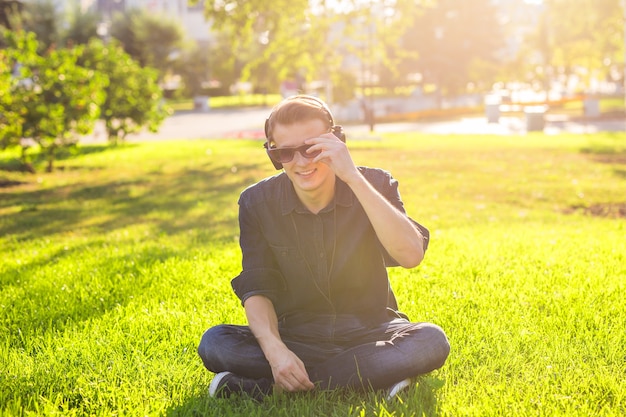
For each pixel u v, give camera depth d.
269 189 3.17
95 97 16.53
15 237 8.78
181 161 18.11
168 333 4.25
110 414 2.99
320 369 3.08
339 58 25.33
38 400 3.21
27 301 5.15
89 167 17.52
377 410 2.87
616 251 6.41
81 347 3.98
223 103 57.09
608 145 19.45
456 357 3.56
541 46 49.66
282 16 23.20
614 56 45.06
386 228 2.88
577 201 11.48
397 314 3.40
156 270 5.95
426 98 56.12
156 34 60.25
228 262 6.20
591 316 4.32
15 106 15.40
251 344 3.17
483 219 9.52
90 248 7.49
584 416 2.85
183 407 3.04
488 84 55.31
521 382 3.25
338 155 2.87
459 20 53.50
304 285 3.20
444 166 15.70
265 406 3.03
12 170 16.81
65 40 55.62
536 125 27.39
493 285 5.21
